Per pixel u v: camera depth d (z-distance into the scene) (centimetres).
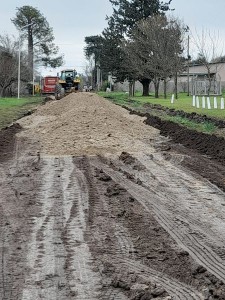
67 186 1089
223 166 1362
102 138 1805
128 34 6744
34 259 657
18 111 3653
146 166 1351
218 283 580
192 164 1384
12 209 908
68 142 1730
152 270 620
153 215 876
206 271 616
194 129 2169
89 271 617
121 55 6656
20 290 562
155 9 6850
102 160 1430
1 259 656
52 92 7806
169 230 792
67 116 2375
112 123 2183
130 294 552
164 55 5450
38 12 9844
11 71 7419
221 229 808
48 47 10119
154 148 1689
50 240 734
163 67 5453
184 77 8662
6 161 1430
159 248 702
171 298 539
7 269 623
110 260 653
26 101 5331
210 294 549
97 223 820
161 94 7444
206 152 1609
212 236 769
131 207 922
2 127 2434
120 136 1888
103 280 590
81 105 3009
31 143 1794
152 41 5581
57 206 925
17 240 734
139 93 8694
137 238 745
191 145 1761
